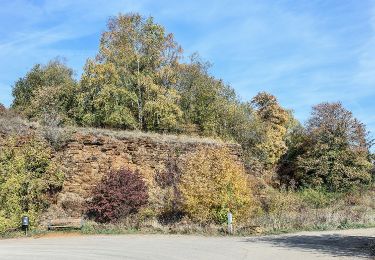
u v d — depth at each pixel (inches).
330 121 1628.9
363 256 495.5
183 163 1053.8
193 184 863.1
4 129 908.0
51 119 1100.5
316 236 738.2
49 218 866.8
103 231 799.7
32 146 907.4
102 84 1391.5
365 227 906.1
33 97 1552.7
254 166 1541.6
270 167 1702.8
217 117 1551.4
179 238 721.6
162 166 1049.5
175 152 1077.8
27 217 786.2
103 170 977.5
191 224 833.5
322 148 1587.1
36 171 885.8
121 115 1343.5
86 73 1414.9
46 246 621.3
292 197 1160.8
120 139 1035.9
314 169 1577.3
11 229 792.9
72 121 1332.4
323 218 936.3
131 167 1014.4
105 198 866.8
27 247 611.8
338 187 1541.6
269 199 1059.3
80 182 944.3
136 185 894.4
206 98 1555.1
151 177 1022.4
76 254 534.6
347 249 562.6
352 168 1566.2
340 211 1054.4
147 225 840.3
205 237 739.4
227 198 847.7
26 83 1705.2
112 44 1493.6
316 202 1242.0
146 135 1096.2
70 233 789.9
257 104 2071.9
